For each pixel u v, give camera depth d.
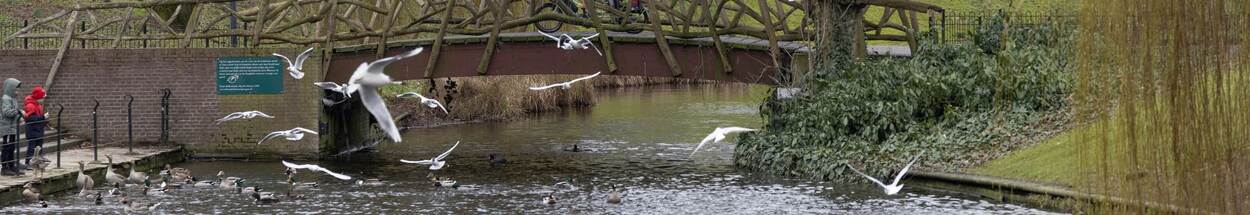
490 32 35.19
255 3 50.69
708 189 28.67
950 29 36.94
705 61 35.38
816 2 33.75
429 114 48.25
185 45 35.91
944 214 24.27
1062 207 24.03
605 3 36.81
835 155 30.25
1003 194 25.66
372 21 37.91
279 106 35.91
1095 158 20.23
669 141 40.66
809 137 31.58
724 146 38.94
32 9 50.81
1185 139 18.62
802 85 34.09
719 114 51.34
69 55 35.66
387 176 31.53
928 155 28.72
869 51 36.69
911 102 30.84
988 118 29.73
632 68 35.47
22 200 26.14
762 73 34.97
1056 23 30.05
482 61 35.41
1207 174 18.59
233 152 36.09
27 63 35.47
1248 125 18.61
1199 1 18.48
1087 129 20.52
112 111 35.78
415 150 38.53
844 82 32.22
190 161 35.50
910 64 32.00
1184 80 18.56
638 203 26.70
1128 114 19.11
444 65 35.72
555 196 27.84
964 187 26.81
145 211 25.19
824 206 25.75
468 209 26.00
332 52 35.94
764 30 34.91
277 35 35.81
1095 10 19.67
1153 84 18.89
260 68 35.81
